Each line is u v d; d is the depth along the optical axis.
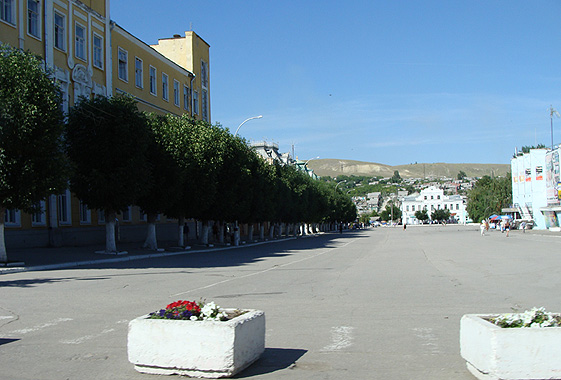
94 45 34.44
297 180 62.62
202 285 14.19
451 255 26.75
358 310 9.93
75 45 32.19
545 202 73.31
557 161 65.44
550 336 5.02
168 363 5.62
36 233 27.92
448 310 9.81
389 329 8.14
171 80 46.47
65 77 30.89
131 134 25.12
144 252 28.80
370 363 6.20
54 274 17.36
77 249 27.97
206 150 31.61
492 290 12.66
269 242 50.50
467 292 12.37
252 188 41.06
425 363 6.18
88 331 8.03
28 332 7.97
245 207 39.84
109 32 35.88
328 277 16.41
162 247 34.81
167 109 45.34
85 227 32.41
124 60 38.25
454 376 5.62
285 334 7.83
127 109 25.20
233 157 36.69
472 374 5.61
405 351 6.76
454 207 172.62
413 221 176.12
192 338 5.57
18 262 19.61
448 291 12.62
